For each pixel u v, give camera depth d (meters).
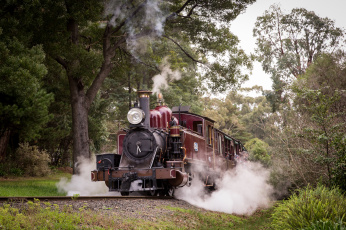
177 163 13.11
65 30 19.45
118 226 7.47
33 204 7.43
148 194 13.49
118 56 24.89
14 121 20.91
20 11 18.11
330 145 11.91
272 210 14.97
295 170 13.77
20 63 16.41
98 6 19.61
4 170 25.48
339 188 11.34
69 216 7.12
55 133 31.03
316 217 8.09
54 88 30.11
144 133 13.20
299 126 14.20
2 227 6.01
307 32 39.31
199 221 10.16
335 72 20.55
